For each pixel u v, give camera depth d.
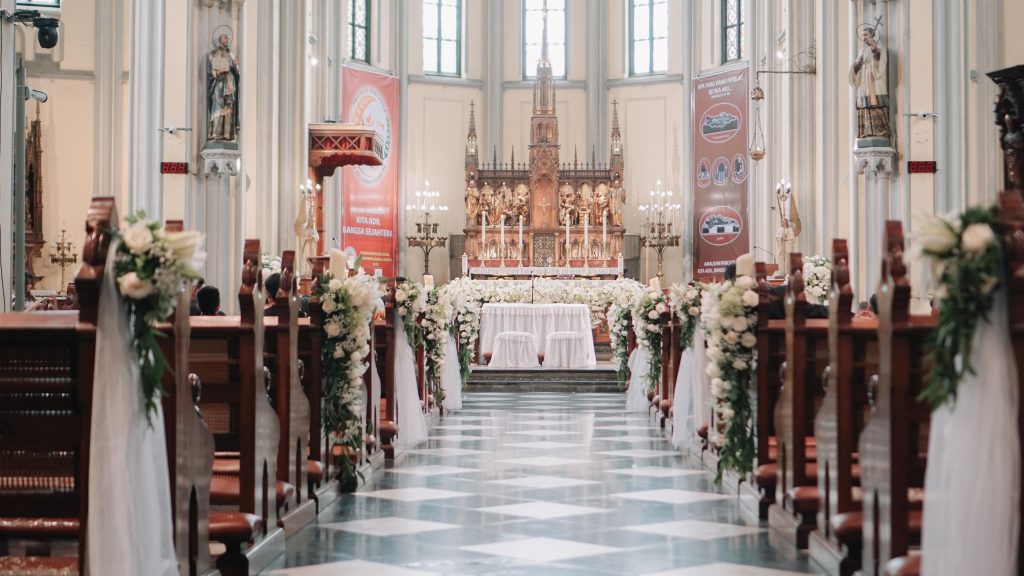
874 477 5.37
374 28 28.53
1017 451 4.12
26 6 20.83
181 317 4.99
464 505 8.59
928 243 4.20
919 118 14.91
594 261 27.95
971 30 16.78
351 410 8.80
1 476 4.48
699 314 10.99
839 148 20.14
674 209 28.88
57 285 20.77
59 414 4.39
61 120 20.89
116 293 4.33
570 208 28.31
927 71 14.91
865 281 15.34
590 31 30.36
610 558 6.69
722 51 28.22
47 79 20.88
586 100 30.41
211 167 17.03
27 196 20.47
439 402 15.72
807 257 21.53
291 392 7.45
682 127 29.03
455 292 17.52
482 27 30.59
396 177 28.89
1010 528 4.11
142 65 17.03
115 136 21.00
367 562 6.56
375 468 10.57
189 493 5.20
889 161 14.97
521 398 19.70
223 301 17.23
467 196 28.50
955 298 4.14
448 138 30.00
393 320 11.66
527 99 30.67
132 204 20.17
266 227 21.42
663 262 28.98
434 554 6.79
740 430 8.41
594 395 20.38
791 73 21.81
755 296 8.12
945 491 4.27
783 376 7.54
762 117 25.59
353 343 8.65
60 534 4.72
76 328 4.27
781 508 7.60
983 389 4.14
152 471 4.50
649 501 8.78
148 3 16.98
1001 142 11.73
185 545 5.12
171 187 17.00
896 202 15.08
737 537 7.34
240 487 6.30
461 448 12.33
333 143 22.38
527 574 6.27
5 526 4.70
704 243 27.80
